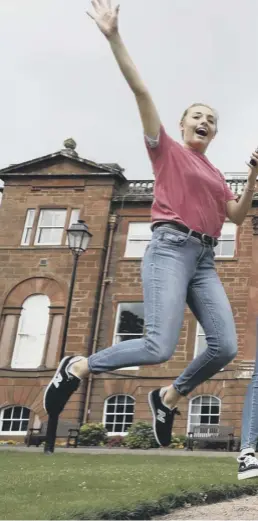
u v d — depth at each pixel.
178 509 5.54
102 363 4.98
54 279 31.38
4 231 32.97
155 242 5.09
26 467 11.77
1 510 5.48
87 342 29.86
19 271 31.95
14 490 7.15
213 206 5.21
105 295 30.95
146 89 4.98
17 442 28.80
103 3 4.93
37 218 32.91
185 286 5.01
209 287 5.14
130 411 28.81
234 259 30.25
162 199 5.18
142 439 25.56
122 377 29.14
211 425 27.27
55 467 11.90
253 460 6.54
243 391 27.69
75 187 33.06
